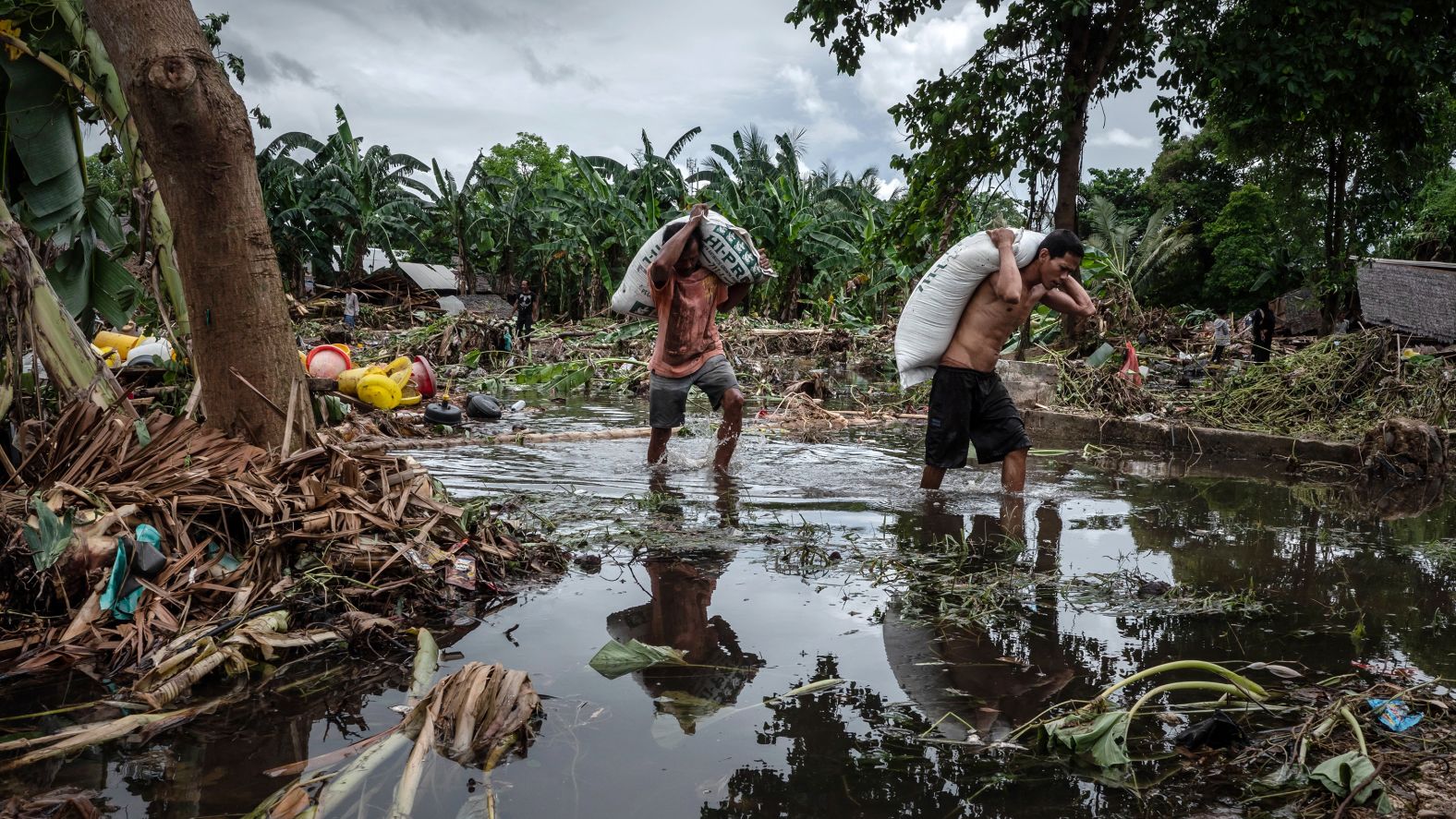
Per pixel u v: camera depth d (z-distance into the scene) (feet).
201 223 10.96
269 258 11.51
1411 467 20.92
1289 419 27.22
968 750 6.64
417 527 10.75
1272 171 51.72
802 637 9.05
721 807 5.67
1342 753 6.57
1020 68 41.37
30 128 13.97
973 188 43.68
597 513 14.57
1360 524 15.01
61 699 7.21
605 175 100.58
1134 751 6.70
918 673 8.13
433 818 5.41
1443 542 13.66
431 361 49.06
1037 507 15.92
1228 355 56.08
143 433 10.69
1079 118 40.86
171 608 8.75
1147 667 8.39
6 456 10.19
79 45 13.37
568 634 8.99
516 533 12.25
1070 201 41.42
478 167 111.24
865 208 93.45
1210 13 37.60
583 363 37.24
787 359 59.16
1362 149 48.55
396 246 117.50
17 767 6.03
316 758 6.22
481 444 22.52
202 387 11.56
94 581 8.69
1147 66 42.83
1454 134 50.31
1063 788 6.11
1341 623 9.72
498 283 124.98
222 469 10.38
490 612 9.68
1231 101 41.39
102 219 15.07
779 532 13.58
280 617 8.63
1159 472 20.84
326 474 10.87
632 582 10.95
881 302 88.33
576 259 99.45
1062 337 45.19
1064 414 28.60
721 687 7.72
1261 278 105.09
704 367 19.22
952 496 16.81
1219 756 6.62
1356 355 28.35
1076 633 9.30
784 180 90.94
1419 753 6.67
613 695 7.47
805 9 41.91
